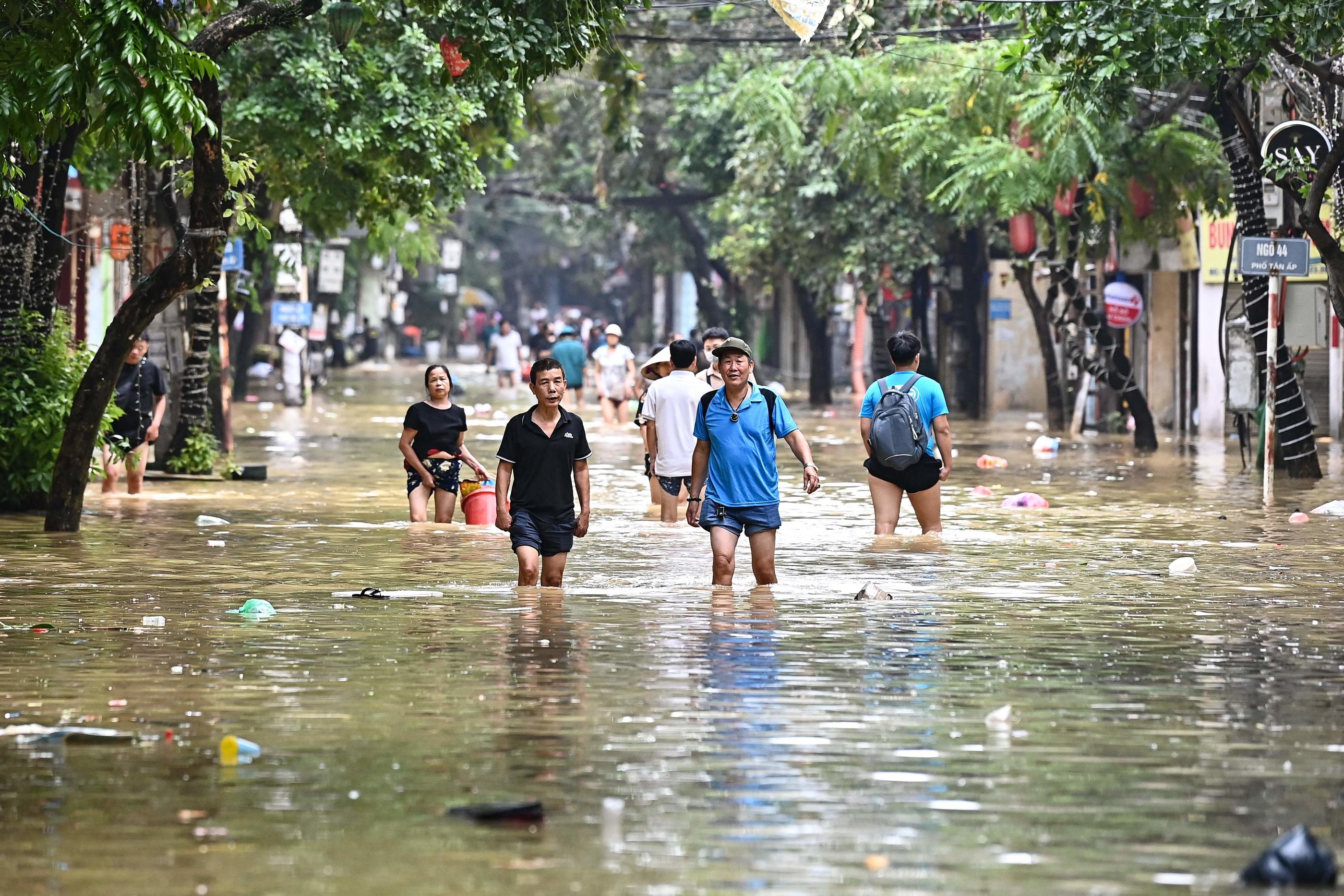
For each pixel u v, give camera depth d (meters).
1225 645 30.95
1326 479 69.69
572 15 47.97
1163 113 83.31
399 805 20.06
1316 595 37.44
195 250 47.75
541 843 18.53
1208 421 97.81
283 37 73.12
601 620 33.62
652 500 56.53
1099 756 22.42
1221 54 56.56
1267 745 23.12
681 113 137.25
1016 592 37.78
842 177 120.88
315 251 141.75
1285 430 70.00
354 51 74.88
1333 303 60.06
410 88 75.50
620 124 77.19
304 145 75.69
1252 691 26.80
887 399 47.44
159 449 70.00
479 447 87.00
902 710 25.19
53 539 47.50
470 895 16.78
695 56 143.75
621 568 41.91
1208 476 71.12
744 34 124.06
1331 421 94.56
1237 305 75.56
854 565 42.25
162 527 50.59
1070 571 41.41
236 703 25.67
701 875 17.41
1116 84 56.47
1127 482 67.88
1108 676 27.94
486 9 47.19
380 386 166.62
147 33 35.12
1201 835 18.91
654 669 28.33
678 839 18.67
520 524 38.19
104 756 22.42
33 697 26.08
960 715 24.92
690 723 24.33
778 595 37.16
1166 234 87.75
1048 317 105.31
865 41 78.50
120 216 88.38
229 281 87.06
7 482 54.78
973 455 83.06
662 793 20.58
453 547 46.19
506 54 47.25
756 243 125.06
